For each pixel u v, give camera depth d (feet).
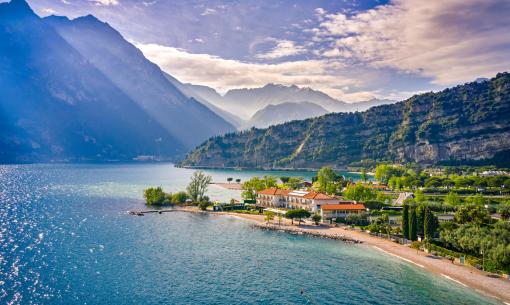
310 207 651.25
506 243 370.73
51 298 283.38
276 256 407.44
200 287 313.12
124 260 377.09
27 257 372.99
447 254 409.69
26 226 505.25
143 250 414.41
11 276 321.52
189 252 413.59
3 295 284.41
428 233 453.99
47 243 426.92
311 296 299.99
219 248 434.30
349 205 625.00
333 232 526.57
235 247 440.86
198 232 516.32
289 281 331.77
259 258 398.42
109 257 385.29
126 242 446.19
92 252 400.47
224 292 303.89
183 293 299.99
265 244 458.50
